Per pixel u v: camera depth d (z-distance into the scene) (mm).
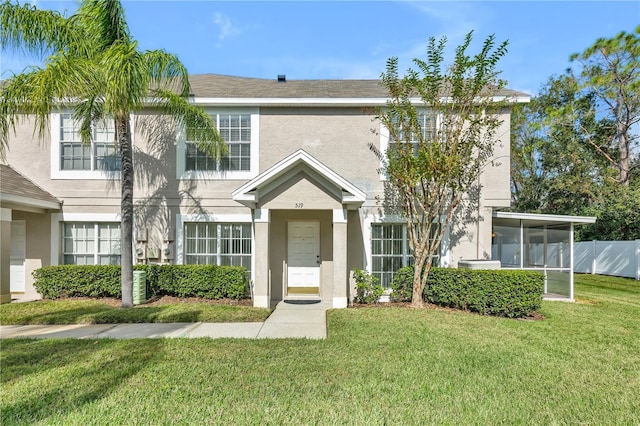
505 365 5711
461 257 11711
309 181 10109
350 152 11891
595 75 21812
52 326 8148
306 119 11969
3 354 6035
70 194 11852
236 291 10727
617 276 19844
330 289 11586
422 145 10055
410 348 6426
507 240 13961
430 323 8133
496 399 4574
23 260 12055
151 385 4812
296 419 4004
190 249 11969
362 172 11844
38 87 8141
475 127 10117
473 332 7512
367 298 11055
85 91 8633
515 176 31188
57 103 9016
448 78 10102
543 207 28625
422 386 4895
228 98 11633
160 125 11922
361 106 11844
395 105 10609
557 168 27109
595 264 21281
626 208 20391
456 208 11797
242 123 12000
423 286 10430
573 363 5863
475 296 9500
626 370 5621
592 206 23359
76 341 6781
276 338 7082
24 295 11773
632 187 21609
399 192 11234
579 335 7535
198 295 10891
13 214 11859
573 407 4418
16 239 12109
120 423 3900
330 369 5430
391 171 10570
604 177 23688
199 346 6488
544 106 27688
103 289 10805
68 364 5590
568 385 5039
